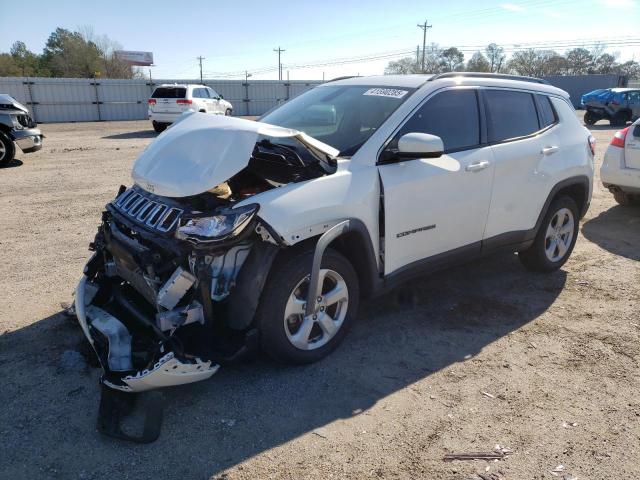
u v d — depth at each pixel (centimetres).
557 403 322
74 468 261
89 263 374
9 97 1149
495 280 513
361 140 377
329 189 337
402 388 334
